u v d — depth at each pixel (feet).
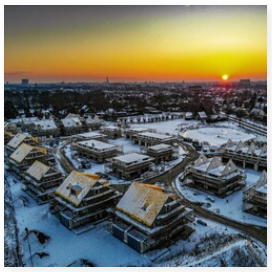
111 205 212.43
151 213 173.37
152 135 442.91
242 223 206.90
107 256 167.43
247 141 440.04
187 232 189.16
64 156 387.14
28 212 222.28
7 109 643.45
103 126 573.74
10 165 323.78
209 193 257.75
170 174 315.37
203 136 531.09
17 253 171.22
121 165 305.12
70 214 201.46
